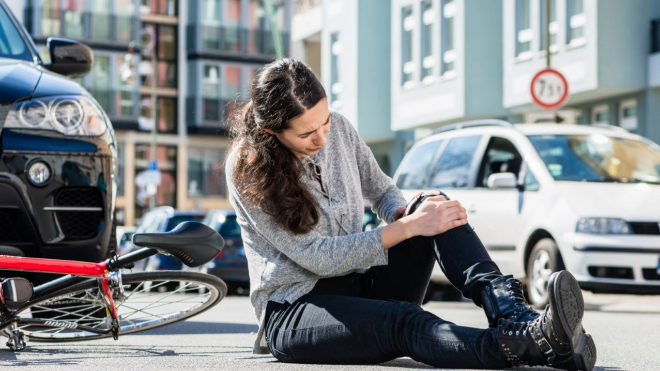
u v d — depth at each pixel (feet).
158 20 184.85
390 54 108.68
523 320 11.44
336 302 12.37
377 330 12.02
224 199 187.73
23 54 20.07
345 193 13.01
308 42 137.39
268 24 190.70
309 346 12.48
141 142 181.06
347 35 109.81
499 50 85.97
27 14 173.99
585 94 73.72
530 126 35.83
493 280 11.82
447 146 37.55
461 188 36.09
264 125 12.10
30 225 17.44
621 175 33.91
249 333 20.34
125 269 14.87
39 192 17.53
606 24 70.74
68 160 17.78
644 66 71.26
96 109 18.48
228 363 13.12
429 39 93.25
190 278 14.52
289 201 12.34
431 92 90.94
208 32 186.91
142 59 181.57
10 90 17.70
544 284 32.99
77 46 20.90
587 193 32.76
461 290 12.12
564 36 74.02
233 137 12.67
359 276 13.16
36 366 12.78
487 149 35.83
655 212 32.12
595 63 70.64
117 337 14.61
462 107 85.92
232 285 58.39
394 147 108.68
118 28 178.81
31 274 15.78
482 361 11.55
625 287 31.65
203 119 185.57
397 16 97.60
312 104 11.95
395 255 12.75
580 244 31.96
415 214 12.26
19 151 17.38
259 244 12.87
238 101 12.62
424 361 11.96
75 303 14.53
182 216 64.90
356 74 107.86
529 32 78.28
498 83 85.92
